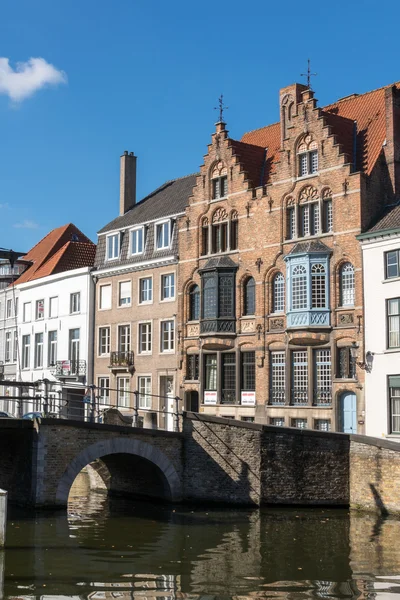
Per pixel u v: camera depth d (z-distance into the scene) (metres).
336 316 34.22
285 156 37.12
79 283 49.72
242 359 38.50
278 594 16.08
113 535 22.59
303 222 36.31
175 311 42.38
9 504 28.88
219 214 40.44
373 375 32.31
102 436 28.64
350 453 28.41
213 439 29.72
